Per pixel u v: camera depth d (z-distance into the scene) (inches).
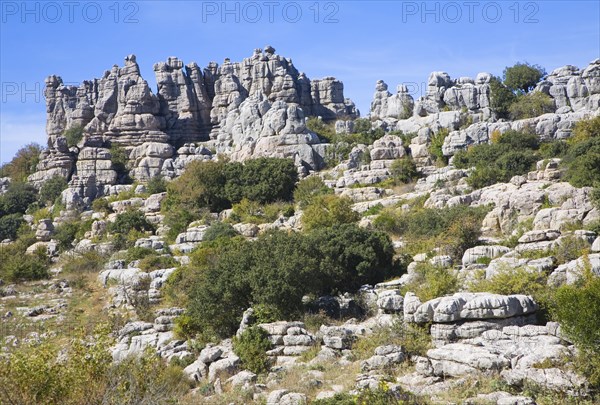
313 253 1761.8
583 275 1272.1
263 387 1171.3
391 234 2363.4
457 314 1175.6
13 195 4035.4
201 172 3344.0
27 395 938.1
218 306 1568.7
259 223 2888.8
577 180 2159.2
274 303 1541.6
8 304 2255.2
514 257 1585.9
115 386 981.8
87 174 3986.2
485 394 965.2
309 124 4069.9
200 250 2201.0
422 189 2935.5
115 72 4537.4
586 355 965.8
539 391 955.3
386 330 1240.8
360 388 1007.6
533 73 3873.0
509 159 2778.1
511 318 1175.0
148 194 3695.9
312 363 1241.4
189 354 1428.4
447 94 3772.1
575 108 3558.1
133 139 4281.5
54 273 2746.1
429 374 1060.5
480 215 2175.2
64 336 1787.6
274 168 3316.9
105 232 3181.6
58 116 4734.3
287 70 4611.2
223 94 4515.3
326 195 3004.4
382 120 3924.7
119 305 2076.8
